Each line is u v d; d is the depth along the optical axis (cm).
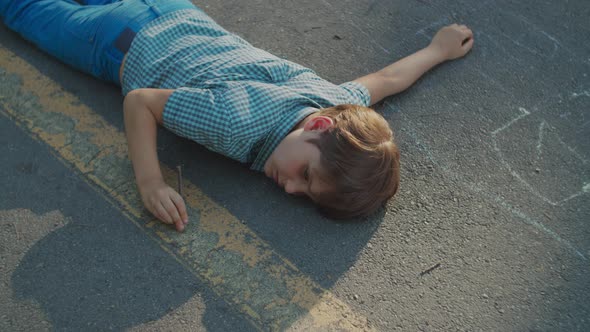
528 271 226
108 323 198
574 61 302
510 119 275
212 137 217
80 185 231
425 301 214
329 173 207
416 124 269
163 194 217
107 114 256
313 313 207
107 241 217
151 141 220
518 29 313
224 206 231
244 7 307
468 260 227
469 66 294
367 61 293
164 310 202
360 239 227
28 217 220
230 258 217
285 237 225
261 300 208
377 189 213
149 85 242
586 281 225
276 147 223
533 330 211
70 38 260
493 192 248
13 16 273
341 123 212
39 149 241
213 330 199
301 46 295
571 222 242
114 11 252
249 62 233
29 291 202
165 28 246
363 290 214
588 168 261
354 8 315
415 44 304
